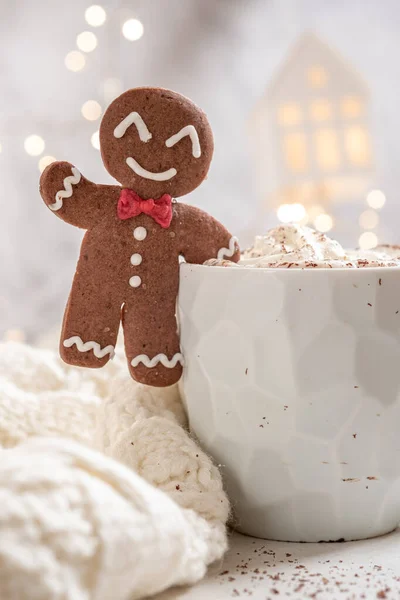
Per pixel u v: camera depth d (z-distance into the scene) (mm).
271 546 314
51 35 1009
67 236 1074
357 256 349
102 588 231
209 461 312
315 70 774
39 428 343
